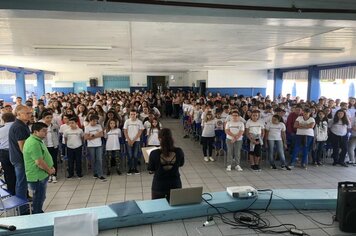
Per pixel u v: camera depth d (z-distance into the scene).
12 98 13.28
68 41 5.21
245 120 6.57
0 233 1.91
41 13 2.51
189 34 4.53
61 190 4.48
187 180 4.97
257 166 5.58
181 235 2.06
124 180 4.96
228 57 8.31
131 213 2.17
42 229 1.98
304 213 2.40
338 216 2.18
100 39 5.02
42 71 15.82
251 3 2.64
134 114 5.34
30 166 3.03
